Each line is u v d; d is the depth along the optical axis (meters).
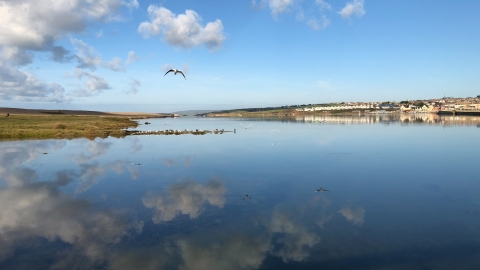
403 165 31.78
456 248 14.09
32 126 73.31
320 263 12.98
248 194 22.02
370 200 20.64
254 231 16.00
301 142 51.69
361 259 13.26
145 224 16.92
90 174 28.09
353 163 33.00
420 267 12.60
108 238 15.36
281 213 18.38
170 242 14.93
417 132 69.19
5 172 28.94
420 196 21.45
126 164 32.59
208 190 23.02
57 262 13.17
